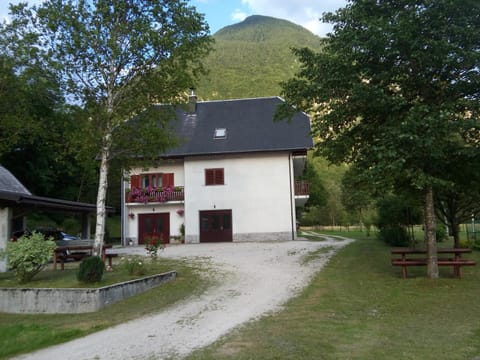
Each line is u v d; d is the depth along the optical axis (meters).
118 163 16.64
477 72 11.54
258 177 28.98
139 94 14.76
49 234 24.25
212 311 9.78
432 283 11.85
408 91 12.49
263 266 16.50
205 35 14.73
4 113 19.98
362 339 7.11
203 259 18.81
